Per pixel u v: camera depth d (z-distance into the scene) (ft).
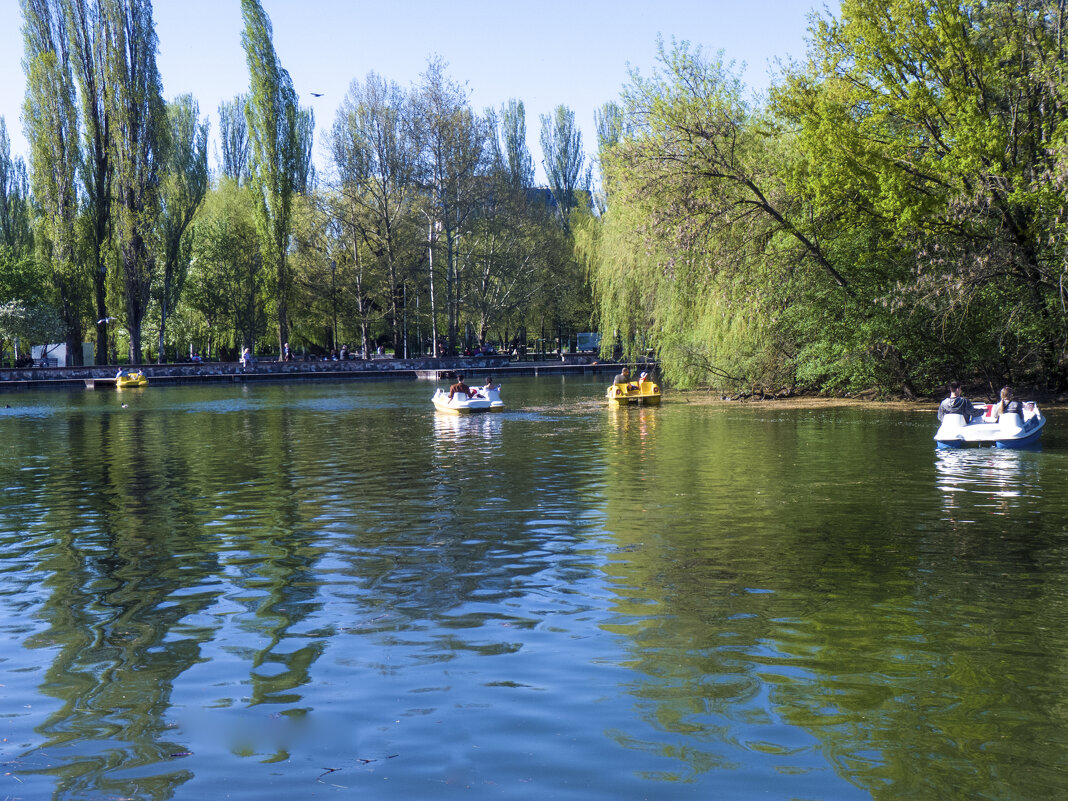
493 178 215.31
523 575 31.12
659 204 102.01
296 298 240.73
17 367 204.85
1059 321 93.56
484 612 26.84
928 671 21.50
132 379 187.21
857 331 100.27
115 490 51.83
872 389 114.93
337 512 43.65
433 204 213.66
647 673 21.62
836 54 92.32
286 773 16.88
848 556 33.12
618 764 16.99
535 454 65.57
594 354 248.93
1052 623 25.07
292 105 214.07
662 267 110.73
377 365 222.48
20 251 232.32
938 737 17.99
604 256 149.07
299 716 19.48
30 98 191.83
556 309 257.34
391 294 225.76
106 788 16.44
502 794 15.93
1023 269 90.68
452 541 36.70
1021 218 92.02
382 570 32.12
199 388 183.52
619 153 102.89
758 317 106.11
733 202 100.37
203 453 70.13
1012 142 87.30
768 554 33.58
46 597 29.32
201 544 36.96
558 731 18.47
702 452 64.64
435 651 23.45
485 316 240.73
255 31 207.31
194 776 16.84
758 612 26.43
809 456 61.16
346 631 25.29
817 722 18.75
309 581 30.78
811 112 92.07
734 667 21.94
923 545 34.73
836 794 15.80
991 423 65.10
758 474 53.47
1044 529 37.29
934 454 61.16
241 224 240.73
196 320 254.27
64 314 199.00
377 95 211.20
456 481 53.06
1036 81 85.46
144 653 23.75
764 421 88.33
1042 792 15.83
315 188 226.58
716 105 100.37
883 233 98.63
